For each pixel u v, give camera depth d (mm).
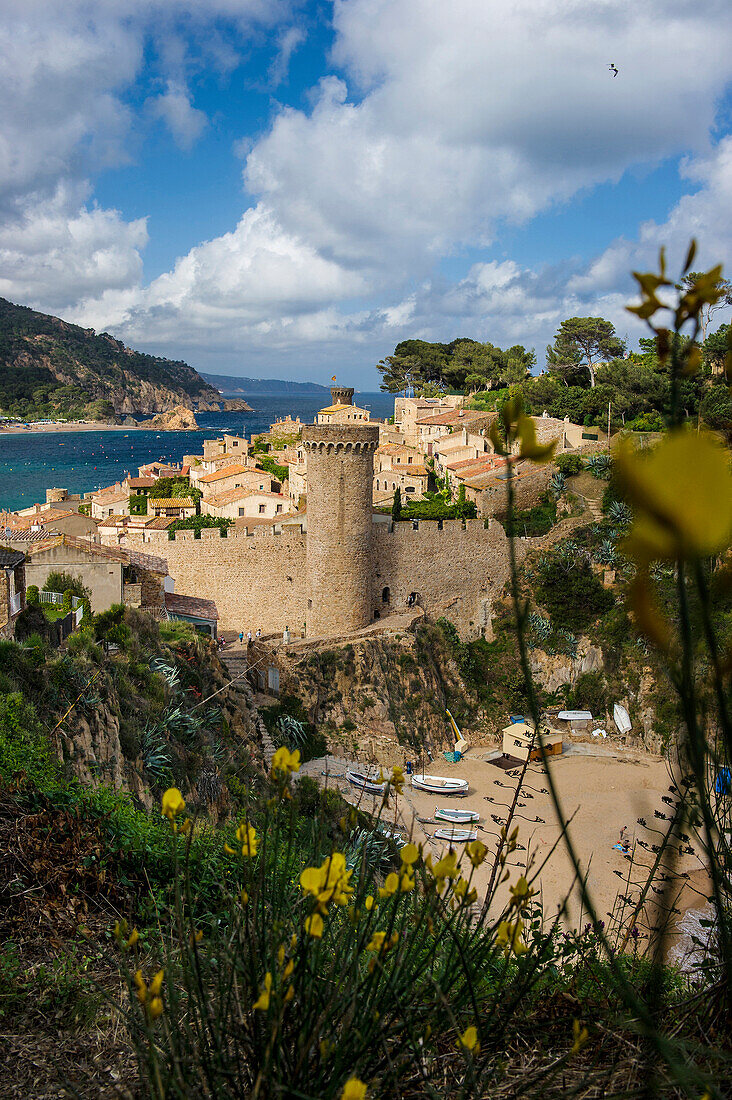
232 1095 3547
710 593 1675
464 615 61219
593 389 87000
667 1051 2562
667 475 1216
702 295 1672
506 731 52062
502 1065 3859
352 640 51062
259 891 4215
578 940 5359
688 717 1991
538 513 70250
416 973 3736
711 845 2734
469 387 143375
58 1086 5340
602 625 59250
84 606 28594
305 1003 3770
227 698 34875
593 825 37625
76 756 16969
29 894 8211
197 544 50562
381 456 95438
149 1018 3221
